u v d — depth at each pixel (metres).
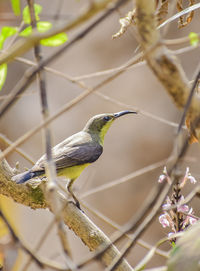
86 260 4.57
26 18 7.27
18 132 20.72
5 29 7.34
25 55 20.92
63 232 4.31
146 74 20.36
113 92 20.45
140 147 20.38
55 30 3.83
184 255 4.68
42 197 7.96
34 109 20.75
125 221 20.03
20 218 18.59
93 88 4.92
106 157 20.38
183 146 4.43
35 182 7.98
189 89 4.72
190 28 19.33
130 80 20.38
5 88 20.61
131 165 20.33
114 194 20.11
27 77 4.34
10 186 7.97
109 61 20.53
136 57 5.07
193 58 19.45
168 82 4.71
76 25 3.83
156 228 19.19
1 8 15.79
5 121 20.61
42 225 18.97
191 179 6.42
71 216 7.84
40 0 18.95
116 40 20.39
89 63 20.58
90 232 7.71
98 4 3.76
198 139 4.88
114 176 20.23
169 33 19.33
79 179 20.03
